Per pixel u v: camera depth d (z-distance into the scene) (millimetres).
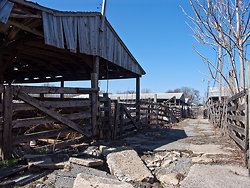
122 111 7387
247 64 3857
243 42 3779
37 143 5590
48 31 4680
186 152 5172
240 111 4992
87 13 5945
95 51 6262
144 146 5734
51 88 4336
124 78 10805
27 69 9703
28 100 3846
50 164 3340
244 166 4000
